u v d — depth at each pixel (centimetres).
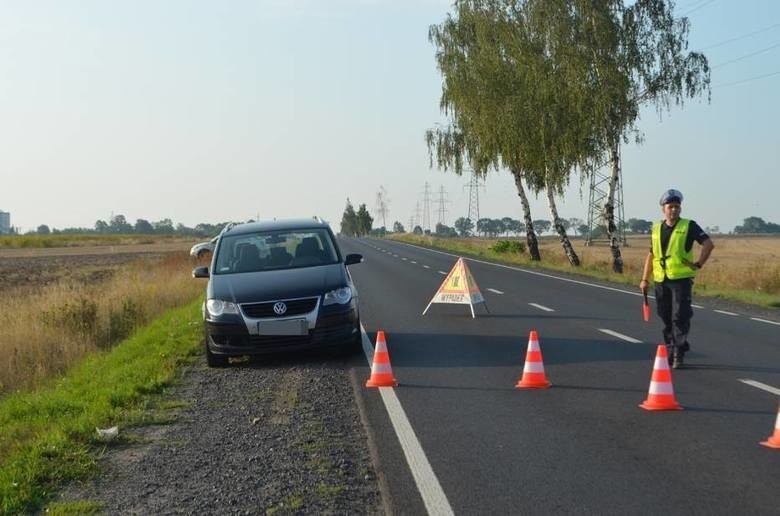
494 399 894
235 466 674
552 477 614
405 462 663
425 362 1145
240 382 1058
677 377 1001
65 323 1677
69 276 3850
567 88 3491
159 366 1162
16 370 1359
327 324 1154
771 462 640
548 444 707
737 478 601
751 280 2525
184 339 1441
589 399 885
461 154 4819
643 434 734
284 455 700
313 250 1299
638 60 3403
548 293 2280
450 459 669
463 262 1752
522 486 595
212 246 3506
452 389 954
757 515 525
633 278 2867
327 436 761
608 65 3384
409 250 6175
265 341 1147
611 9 3438
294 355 1248
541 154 3744
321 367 1138
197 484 629
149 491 615
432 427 776
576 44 3456
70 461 693
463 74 4144
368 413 841
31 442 755
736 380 976
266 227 1370
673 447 689
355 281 2827
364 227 17962
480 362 1134
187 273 3114
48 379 1316
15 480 634
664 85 3425
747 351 1205
